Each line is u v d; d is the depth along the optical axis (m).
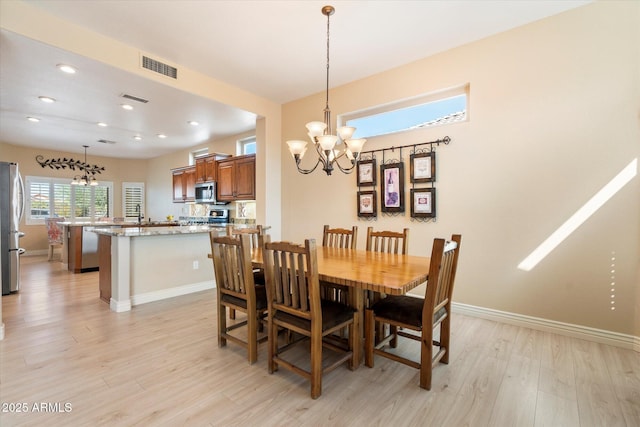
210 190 5.80
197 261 4.07
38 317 3.01
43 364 2.10
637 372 2.01
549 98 2.68
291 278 1.86
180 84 3.55
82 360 2.16
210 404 1.69
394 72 3.59
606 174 2.45
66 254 5.53
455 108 3.33
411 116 3.62
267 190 4.57
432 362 1.87
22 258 6.54
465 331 2.70
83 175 7.80
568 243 2.60
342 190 4.05
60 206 7.46
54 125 5.16
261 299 2.27
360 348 2.18
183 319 3.00
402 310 2.01
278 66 3.56
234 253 2.23
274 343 2.02
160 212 8.18
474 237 3.05
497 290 2.93
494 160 2.94
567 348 2.36
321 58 3.38
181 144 6.71
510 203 2.86
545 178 2.70
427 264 2.18
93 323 2.87
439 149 3.26
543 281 2.71
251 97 4.37
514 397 1.75
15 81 3.39
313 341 1.75
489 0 2.46
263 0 2.44
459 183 3.13
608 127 2.44
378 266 2.11
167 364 2.12
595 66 2.49
